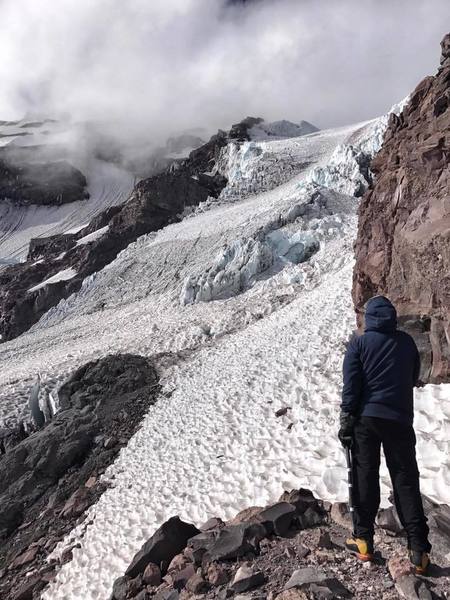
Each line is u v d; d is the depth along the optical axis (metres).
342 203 49.91
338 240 38.78
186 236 64.38
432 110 11.35
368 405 4.71
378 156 14.47
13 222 185.75
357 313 14.83
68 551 11.03
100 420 19.70
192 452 13.13
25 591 10.17
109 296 56.59
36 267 83.69
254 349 21.75
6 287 80.94
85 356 33.19
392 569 4.75
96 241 81.31
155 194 90.19
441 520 5.36
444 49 12.45
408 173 11.13
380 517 5.54
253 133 156.12
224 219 67.19
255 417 13.47
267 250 39.59
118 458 15.93
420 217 10.52
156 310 43.34
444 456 6.81
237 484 9.85
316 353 16.27
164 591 5.82
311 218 44.91
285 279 36.19
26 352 46.44
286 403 13.37
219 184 109.88
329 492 7.45
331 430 10.02
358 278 14.61
